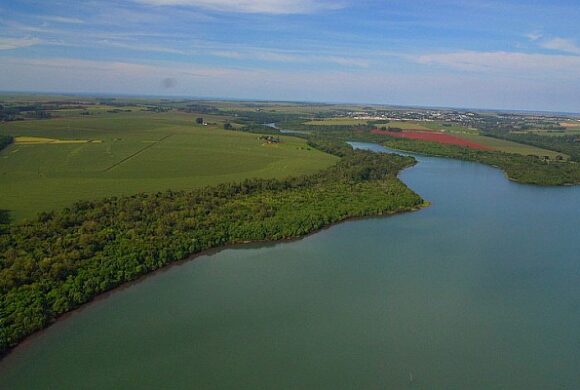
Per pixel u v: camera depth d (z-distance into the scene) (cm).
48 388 4831
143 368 5162
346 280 7325
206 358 5359
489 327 6131
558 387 5053
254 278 7319
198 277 7288
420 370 5269
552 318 6388
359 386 4988
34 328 5656
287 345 5638
